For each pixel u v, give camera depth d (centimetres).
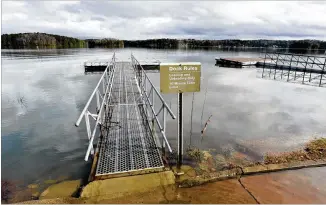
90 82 1394
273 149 493
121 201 290
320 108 835
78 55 4072
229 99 958
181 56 3722
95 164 373
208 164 411
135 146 432
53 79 1501
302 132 606
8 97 1012
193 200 292
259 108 830
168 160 414
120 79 1116
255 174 360
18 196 346
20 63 2502
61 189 342
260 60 2378
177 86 341
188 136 568
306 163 389
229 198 297
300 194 310
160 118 709
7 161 467
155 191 311
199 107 838
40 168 437
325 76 1523
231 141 540
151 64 2164
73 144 544
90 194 303
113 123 541
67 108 846
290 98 979
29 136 596
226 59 2434
